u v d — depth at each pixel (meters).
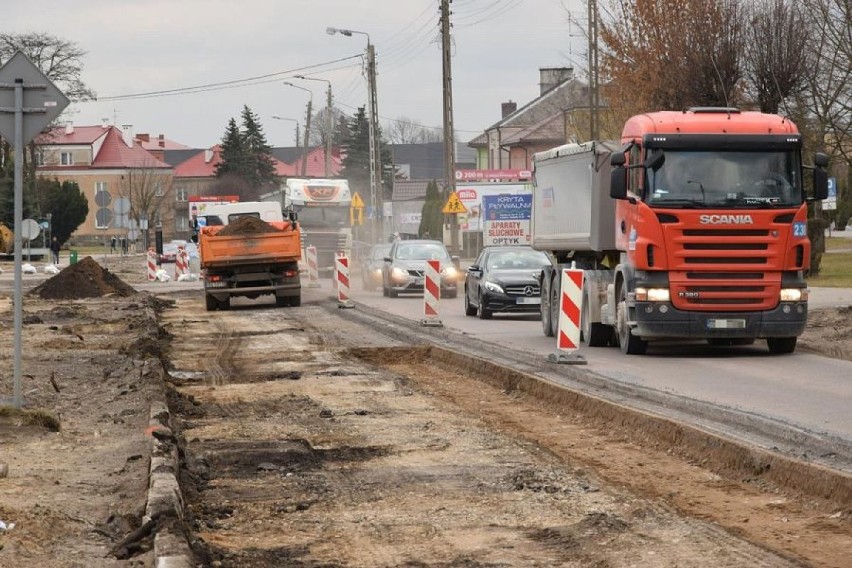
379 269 82.00
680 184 35.91
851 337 42.16
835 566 13.49
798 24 69.81
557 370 33.25
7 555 13.82
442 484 18.67
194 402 28.67
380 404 28.17
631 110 85.94
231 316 60.25
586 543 14.73
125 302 66.94
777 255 36.00
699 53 74.44
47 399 27.89
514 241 92.44
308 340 45.53
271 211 79.25
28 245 132.38
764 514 16.34
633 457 21.03
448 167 90.88
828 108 62.62
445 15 89.50
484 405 28.23
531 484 18.41
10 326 50.62
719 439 20.38
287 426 24.73
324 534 15.54
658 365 34.12
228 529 15.91
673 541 14.72
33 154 177.00
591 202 40.06
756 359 36.03
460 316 57.28
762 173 36.12
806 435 20.91
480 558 14.16
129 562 13.71
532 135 181.38
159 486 16.50
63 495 17.52
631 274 36.88
